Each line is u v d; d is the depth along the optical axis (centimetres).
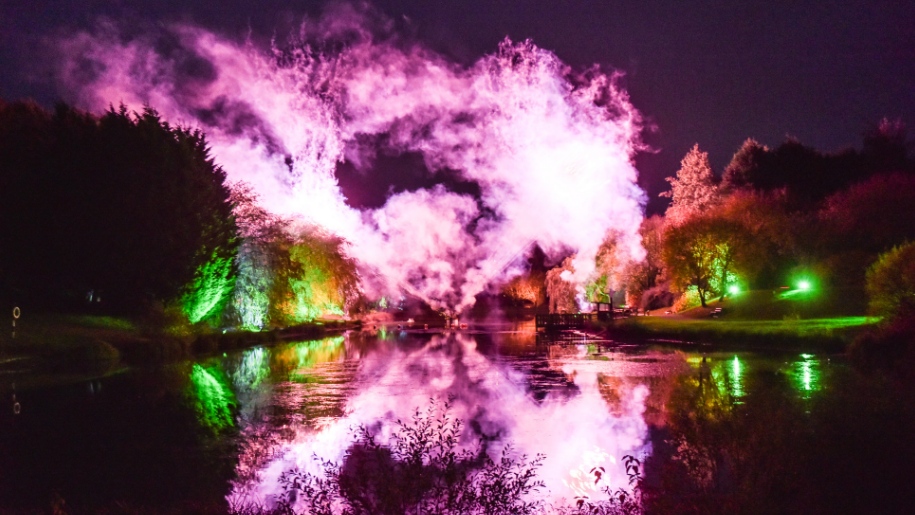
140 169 3509
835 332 3039
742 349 3366
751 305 4728
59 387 2352
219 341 3881
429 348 4059
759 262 5288
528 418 1697
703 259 5341
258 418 1755
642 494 979
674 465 1030
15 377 2603
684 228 5438
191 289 3828
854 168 6462
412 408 1873
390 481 894
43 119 3841
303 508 1023
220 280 4038
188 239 3691
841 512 889
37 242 3447
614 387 2211
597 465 1248
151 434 1585
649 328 4300
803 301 4378
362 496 908
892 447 1130
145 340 3300
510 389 2206
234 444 1475
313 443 1473
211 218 3944
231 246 4138
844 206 5131
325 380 2503
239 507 1026
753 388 2027
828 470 1018
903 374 2153
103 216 3438
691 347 3641
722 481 980
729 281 5500
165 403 2003
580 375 2556
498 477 980
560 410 1806
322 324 5759
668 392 2067
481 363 3084
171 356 3294
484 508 909
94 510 1050
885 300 2784
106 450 1435
